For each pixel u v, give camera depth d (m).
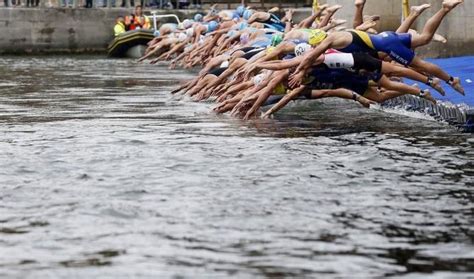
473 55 49.81
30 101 43.75
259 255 17.22
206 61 63.25
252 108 35.94
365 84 34.56
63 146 28.83
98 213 20.17
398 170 24.61
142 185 22.91
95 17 94.88
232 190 22.28
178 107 40.38
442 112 33.84
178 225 19.19
